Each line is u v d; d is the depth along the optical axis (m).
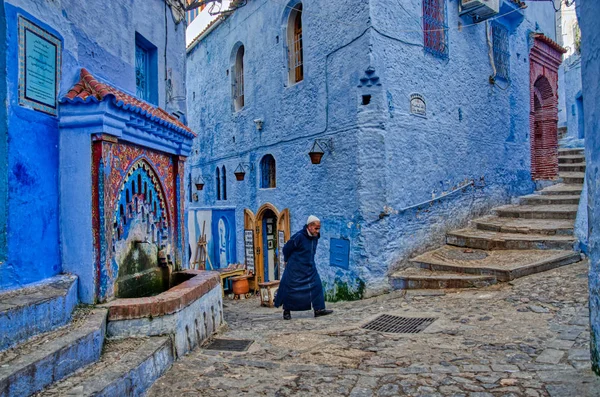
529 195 12.02
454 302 6.63
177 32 7.86
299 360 4.46
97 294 4.39
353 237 8.66
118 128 4.64
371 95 8.45
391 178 8.53
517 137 12.12
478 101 10.69
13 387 2.75
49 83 4.23
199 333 5.07
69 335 3.50
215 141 14.52
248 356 4.62
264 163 12.00
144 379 3.66
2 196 3.66
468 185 10.23
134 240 5.21
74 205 4.41
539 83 13.58
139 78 6.69
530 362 3.94
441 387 3.55
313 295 6.87
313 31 9.71
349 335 5.35
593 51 3.46
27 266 3.92
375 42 8.34
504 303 6.13
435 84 9.52
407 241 8.79
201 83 15.57
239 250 12.98
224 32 13.80
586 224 8.05
